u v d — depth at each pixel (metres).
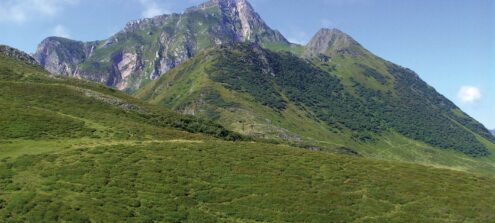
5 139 81.12
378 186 70.62
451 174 80.25
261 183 68.06
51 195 57.50
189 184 65.62
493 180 79.44
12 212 52.31
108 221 52.00
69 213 52.50
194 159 76.00
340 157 87.19
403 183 72.38
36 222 50.09
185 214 56.62
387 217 60.69
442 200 66.50
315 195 65.38
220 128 147.62
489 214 63.09
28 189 59.28
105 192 59.97
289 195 64.62
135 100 157.25
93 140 86.88
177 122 133.75
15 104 106.06
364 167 80.12
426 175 78.06
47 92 124.56
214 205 60.44
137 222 52.53
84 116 108.06
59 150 76.88
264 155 82.44
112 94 157.38
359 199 65.62
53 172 65.31
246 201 62.03
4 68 156.00
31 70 167.25
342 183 71.00
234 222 56.41
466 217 62.09
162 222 53.97
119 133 94.75
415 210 63.09
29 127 88.75
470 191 71.12
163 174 68.00
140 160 73.25
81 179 63.47
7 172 64.69
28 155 72.50
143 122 121.56
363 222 58.88
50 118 97.81
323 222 58.00
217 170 71.62
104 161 71.25
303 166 77.75
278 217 58.44
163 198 60.22
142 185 63.38
